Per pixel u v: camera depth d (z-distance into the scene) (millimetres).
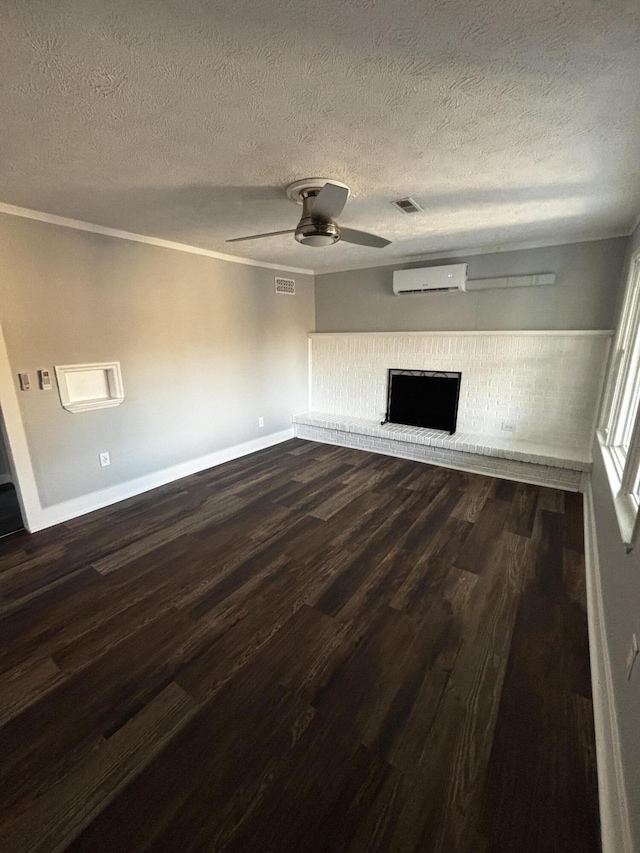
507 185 2246
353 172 2033
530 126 1575
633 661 1206
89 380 3146
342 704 1539
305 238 2297
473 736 1410
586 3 953
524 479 3734
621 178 2141
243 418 4605
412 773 1291
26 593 2225
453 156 1855
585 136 1653
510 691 1592
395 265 4574
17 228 2588
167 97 1352
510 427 4078
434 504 3307
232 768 1311
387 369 4809
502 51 1133
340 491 3605
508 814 1177
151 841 1121
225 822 1162
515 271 3820
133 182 2129
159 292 3514
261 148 1747
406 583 2285
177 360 3766
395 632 1915
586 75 1246
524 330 3875
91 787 1258
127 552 2633
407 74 1243
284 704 1542
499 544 2688
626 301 2922
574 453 3615
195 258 3789
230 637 1890
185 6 961
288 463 4383
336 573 2387
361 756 1345
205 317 3973
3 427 2709
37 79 1228
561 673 1677
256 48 1115
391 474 4012
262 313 4633
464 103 1410
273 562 2508
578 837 1121
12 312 2635
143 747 1381
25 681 1654
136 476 3557
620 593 1546
